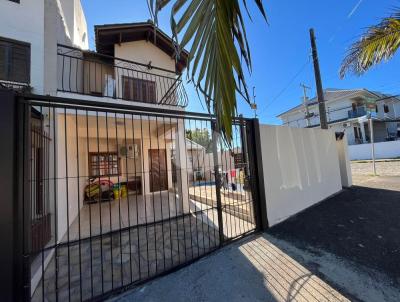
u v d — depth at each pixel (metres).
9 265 1.62
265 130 4.02
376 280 2.06
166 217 5.11
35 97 1.86
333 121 17.34
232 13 0.93
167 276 2.38
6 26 4.04
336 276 2.17
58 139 4.08
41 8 4.34
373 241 2.85
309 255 2.63
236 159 3.80
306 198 4.79
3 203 1.63
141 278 2.35
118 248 3.34
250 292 2.02
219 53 0.93
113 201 7.38
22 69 4.08
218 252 2.88
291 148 4.62
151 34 6.62
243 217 4.29
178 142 5.76
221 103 0.94
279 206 4.00
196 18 0.92
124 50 6.64
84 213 5.91
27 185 1.79
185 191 5.68
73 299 2.11
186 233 3.81
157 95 6.85
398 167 9.16
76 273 2.61
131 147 8.67
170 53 7.19
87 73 6.50
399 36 3.38
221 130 0.97
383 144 12.99
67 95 4.52
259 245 3.01
